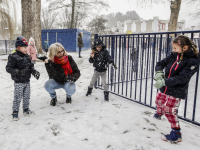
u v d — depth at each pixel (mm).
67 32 18234
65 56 3369
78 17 30906
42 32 18953
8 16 14227
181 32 2859
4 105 3643
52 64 3365
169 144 2357
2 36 14906
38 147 2266
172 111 2377
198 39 8227
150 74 6641
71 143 2355
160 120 3035
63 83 3570
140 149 2248
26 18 10812
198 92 4715
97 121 2984
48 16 35188
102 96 4266
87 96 4250
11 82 5516
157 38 6137
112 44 4312
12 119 3004
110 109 3492
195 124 2832
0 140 2412
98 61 3811
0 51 16438
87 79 5980
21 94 2979
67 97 3754
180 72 2209
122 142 2395
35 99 4004
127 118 3104
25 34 11000
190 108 3611
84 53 16719
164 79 2256
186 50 2211
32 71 3076
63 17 32625
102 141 2414
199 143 2381
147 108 3559
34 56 8320
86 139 2457
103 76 3908
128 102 3906
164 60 2525
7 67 2783
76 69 3568
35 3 10977
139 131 2684
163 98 2822
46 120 2996
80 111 3387
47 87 3432
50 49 3230
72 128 2746
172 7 13984
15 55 2822
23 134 2562
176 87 2322
